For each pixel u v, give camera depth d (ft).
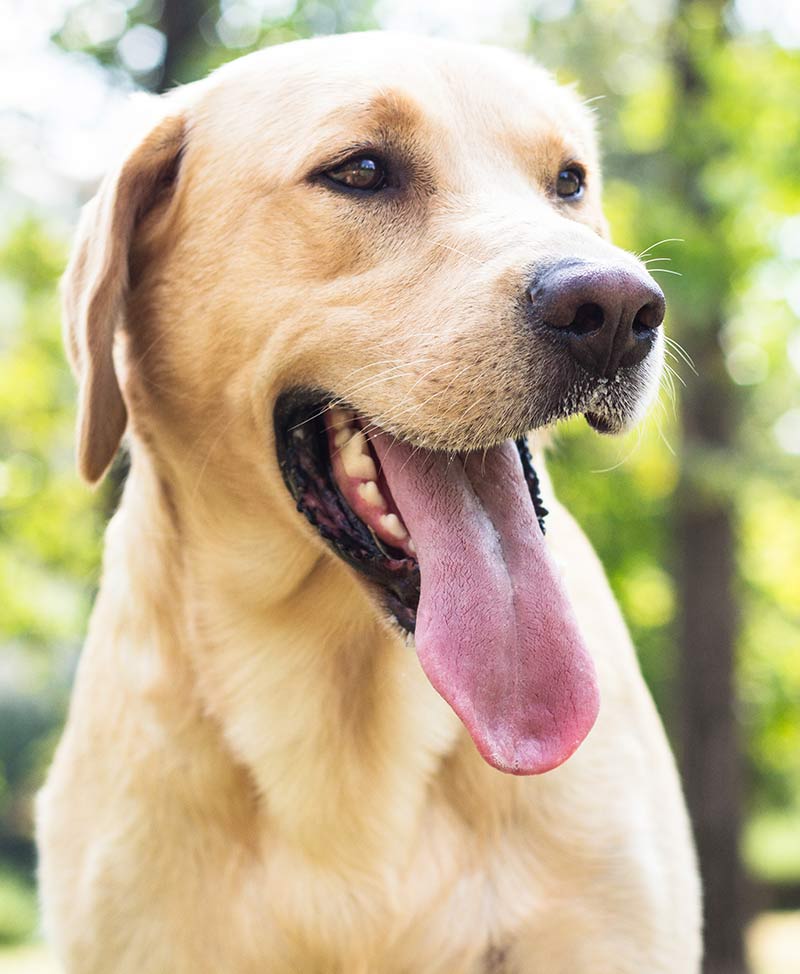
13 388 7.97
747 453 7.71
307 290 2.39
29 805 16.16
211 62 6.28
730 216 6.88
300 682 2.39
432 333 2.28
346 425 2.42
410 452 2.37
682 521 7.94
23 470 8.16
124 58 7.05
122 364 2.59
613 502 8.32
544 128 2.51
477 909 2.36
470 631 2.24
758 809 15.65
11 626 8.88
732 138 6.92
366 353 2.33
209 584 2.46
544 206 2.41
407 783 2.37
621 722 2.50
